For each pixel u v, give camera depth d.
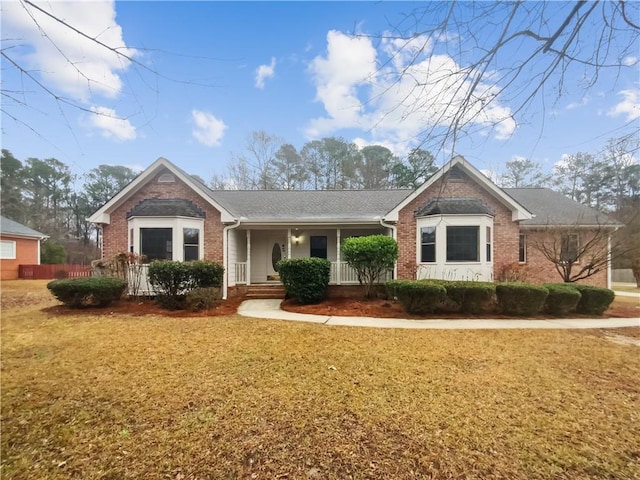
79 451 2.84
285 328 7.50
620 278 24.08
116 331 7.22
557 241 12.91
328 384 4.23
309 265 10.84
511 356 5.44
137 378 4.47
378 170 21.11
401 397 3.85
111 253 11.99
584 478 2.49
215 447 2.87
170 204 11.77
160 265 9.91
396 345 6.07
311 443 2.92
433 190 12.29
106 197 36.88
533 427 3.19
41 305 11.28
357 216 12.81
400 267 12.15
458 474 2.51
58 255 27.73
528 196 16.19
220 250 12.09
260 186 29.31
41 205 33.38
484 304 9.41
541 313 9.39
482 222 11.43
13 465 2.66
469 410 3.53
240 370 4.75
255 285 13.20
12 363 5.11
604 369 4.84
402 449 2.83
